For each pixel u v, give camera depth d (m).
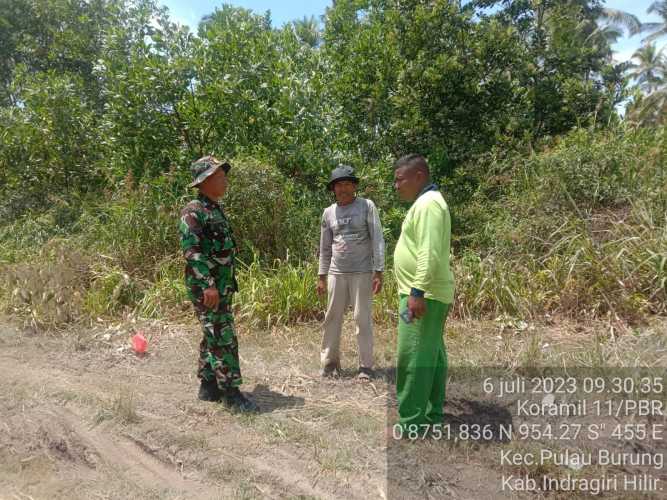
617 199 6.54
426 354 2.91
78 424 3.25
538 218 6.45
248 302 5.24
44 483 2.71
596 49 10.17
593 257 5.38
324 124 7.54
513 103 9.39
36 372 4.08
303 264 6.20
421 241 2.76
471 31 9.37
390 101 8.80
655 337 4.45
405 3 9.51
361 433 3.10
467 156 8.91
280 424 3.20
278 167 7.28
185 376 4.00
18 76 9.06
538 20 11.21
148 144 7.45
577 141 7.75
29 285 5.41
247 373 4.07
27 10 10.39
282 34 8.84
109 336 4.84
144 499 2.56
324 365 4.00
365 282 3.89
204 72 7.20
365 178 7.25
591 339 4.66
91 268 6.04
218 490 2.61
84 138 8.40
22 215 8.45
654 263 5.17
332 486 2.61
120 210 6.67
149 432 3.11
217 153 7.26
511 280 5.50
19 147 8.41
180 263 6.11
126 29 7.79
